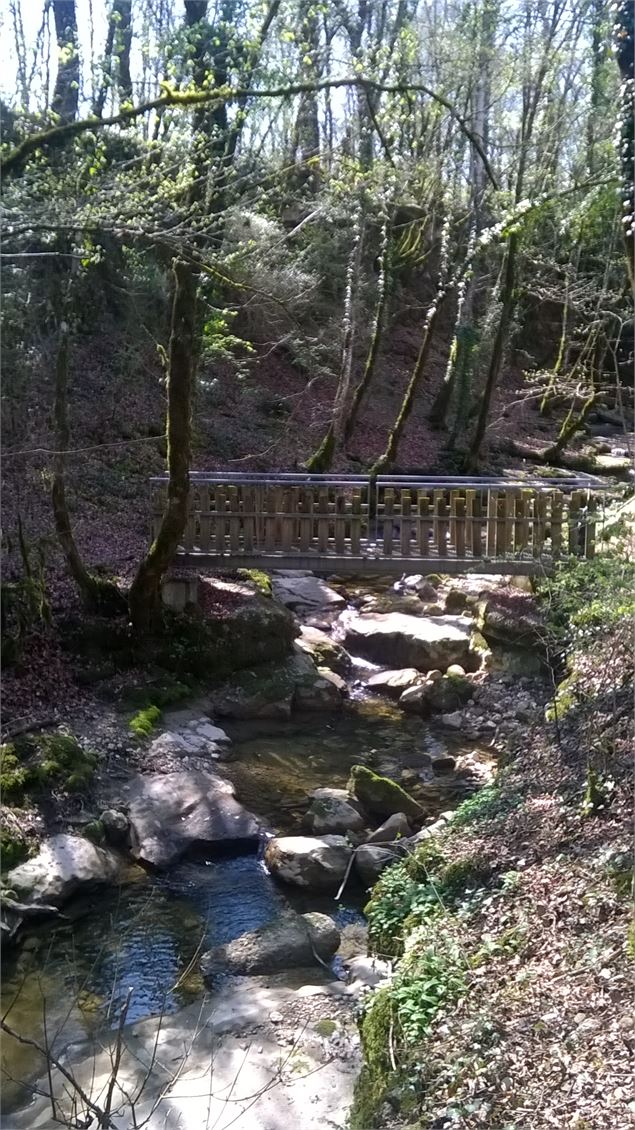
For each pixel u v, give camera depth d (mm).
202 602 12492
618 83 11492
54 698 10320
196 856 8469
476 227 19828
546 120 17016
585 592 9359
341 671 13055
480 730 11188
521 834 7422
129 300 17344
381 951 6867
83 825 8383
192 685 11594
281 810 9250
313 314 22328
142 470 16359
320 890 7977
